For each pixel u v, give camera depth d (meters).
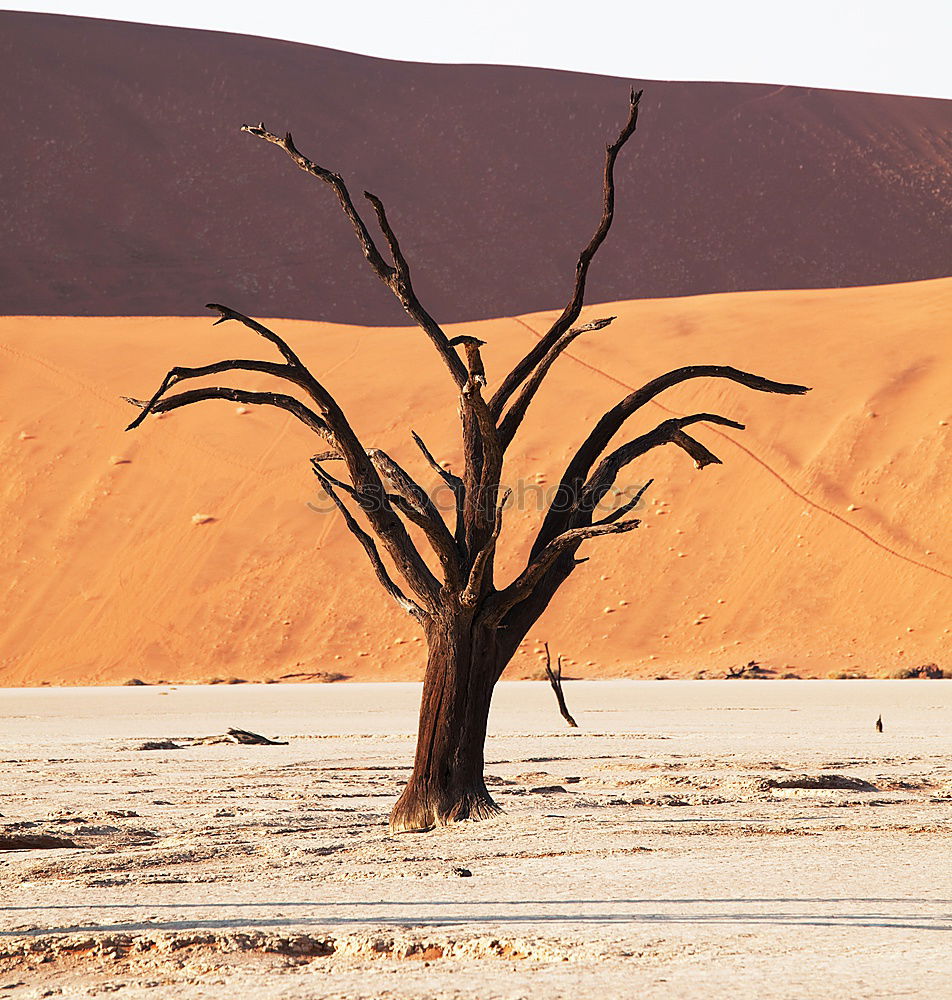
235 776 63.16
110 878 31.28
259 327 43.94
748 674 164.88
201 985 19.69
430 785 42.53
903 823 40.69
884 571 180.25
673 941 21.94
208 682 174.75
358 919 24.64
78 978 20.64
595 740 83.25
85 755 76.56
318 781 60.00
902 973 19.38
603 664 172.62
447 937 22.52
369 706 126.88
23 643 185.00
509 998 18.16
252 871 32.09
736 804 47.28
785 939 22.09
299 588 188.88
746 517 192.00
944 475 191.50
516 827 40.25
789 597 179.50
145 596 189.75
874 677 161.62
